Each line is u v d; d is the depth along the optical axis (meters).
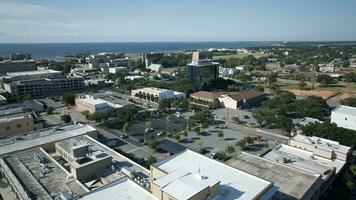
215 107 176.00
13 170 74.19
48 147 92.56
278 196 63.88
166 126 141.12
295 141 96.19
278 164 78.75
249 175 61.50
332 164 85.44
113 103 174.75
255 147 112.12
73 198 55.03
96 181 72.56
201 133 130.00
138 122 148.25
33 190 64.19
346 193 75.75
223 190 55.72
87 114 152.00
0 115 134.50
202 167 65.38
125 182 61.31
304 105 153.75
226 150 104.06
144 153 108.00
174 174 56.72
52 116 160.12
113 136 126.94
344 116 127.88
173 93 196.25
